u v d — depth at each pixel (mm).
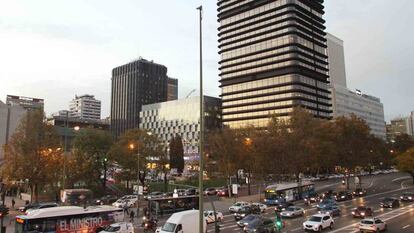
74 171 70500
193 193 76562
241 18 182625
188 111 171000
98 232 35156
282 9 169125
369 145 99062
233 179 107500
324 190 89938
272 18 171125
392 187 94938
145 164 77188
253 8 178750
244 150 76062
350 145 92062
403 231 36438
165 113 179500
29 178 56844
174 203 52094
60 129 91812
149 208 49344
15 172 55812
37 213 32875
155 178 108750
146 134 79812
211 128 169875
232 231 37125
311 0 178500
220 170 76875
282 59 164125
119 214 38688
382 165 164125
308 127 85000
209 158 79000
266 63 169125
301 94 159875
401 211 52125
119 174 79125
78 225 35000
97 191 78375
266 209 54906
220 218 45188
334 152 85875
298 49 164000
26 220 31891
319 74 174500
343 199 67062
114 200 66000
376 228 35188
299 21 166875
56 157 59906
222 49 187875
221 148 76312
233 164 75688
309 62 168125
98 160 78188
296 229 37750
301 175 121562
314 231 36156
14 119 98438
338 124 94375
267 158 76875
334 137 88375
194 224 31047
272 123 85312
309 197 69188
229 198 72875
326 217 38250
